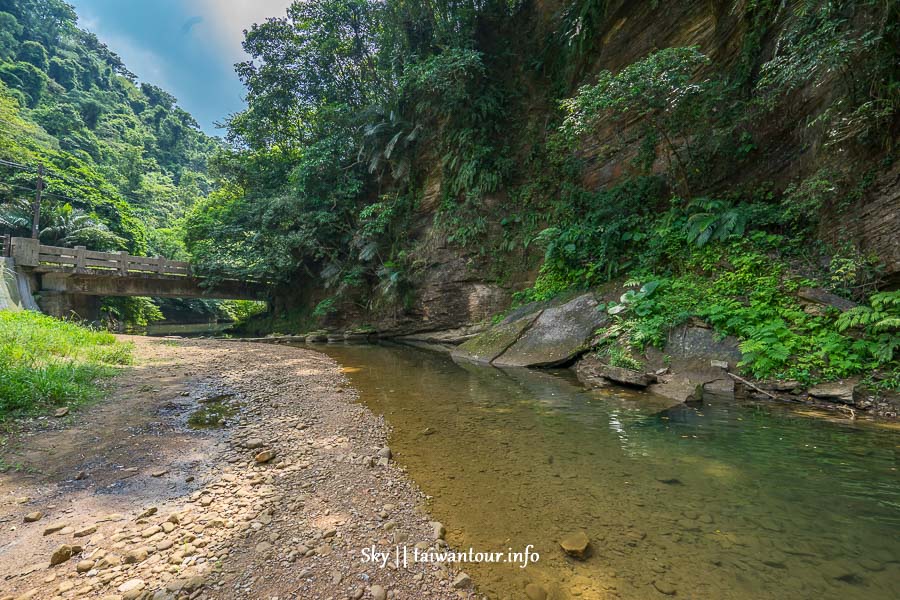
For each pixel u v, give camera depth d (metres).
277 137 22.23
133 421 4.57
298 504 2.85
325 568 2.16
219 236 18.70
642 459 3.62
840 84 6.10
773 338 5.66
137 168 43.38
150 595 1.92
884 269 5.39
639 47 10.58
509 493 3.05
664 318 7.11
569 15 12.30
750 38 7.94
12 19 51.06
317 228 16.98
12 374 4.78
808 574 2.08
